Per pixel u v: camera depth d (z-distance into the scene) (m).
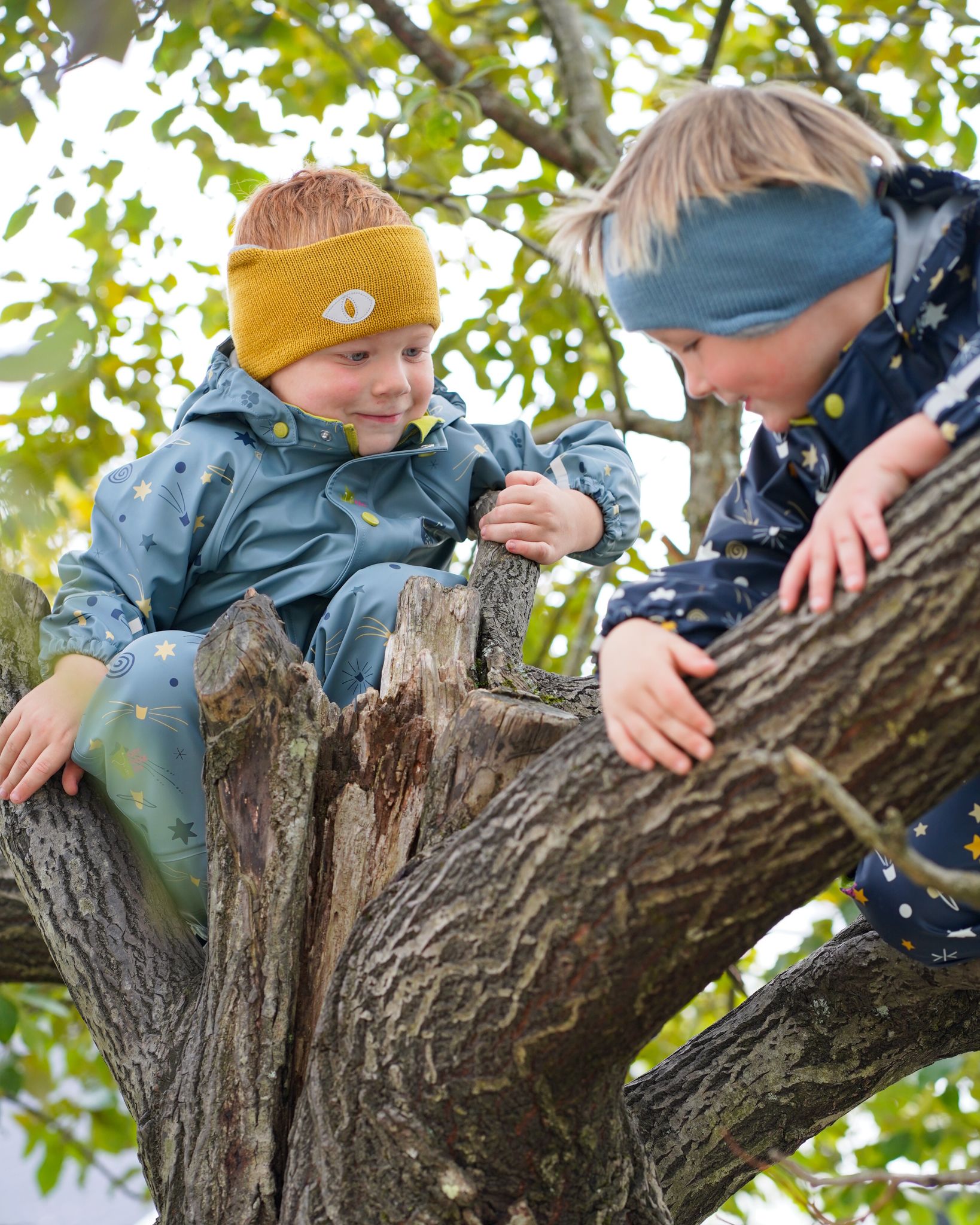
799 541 1.50
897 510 1.15
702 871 1.17
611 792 1.23
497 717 1.54
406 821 1.63
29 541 1.96
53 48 2.37
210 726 1.58
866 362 1.38
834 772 1.11
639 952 1.23
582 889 1.23
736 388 1.43
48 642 1.93
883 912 1.64
